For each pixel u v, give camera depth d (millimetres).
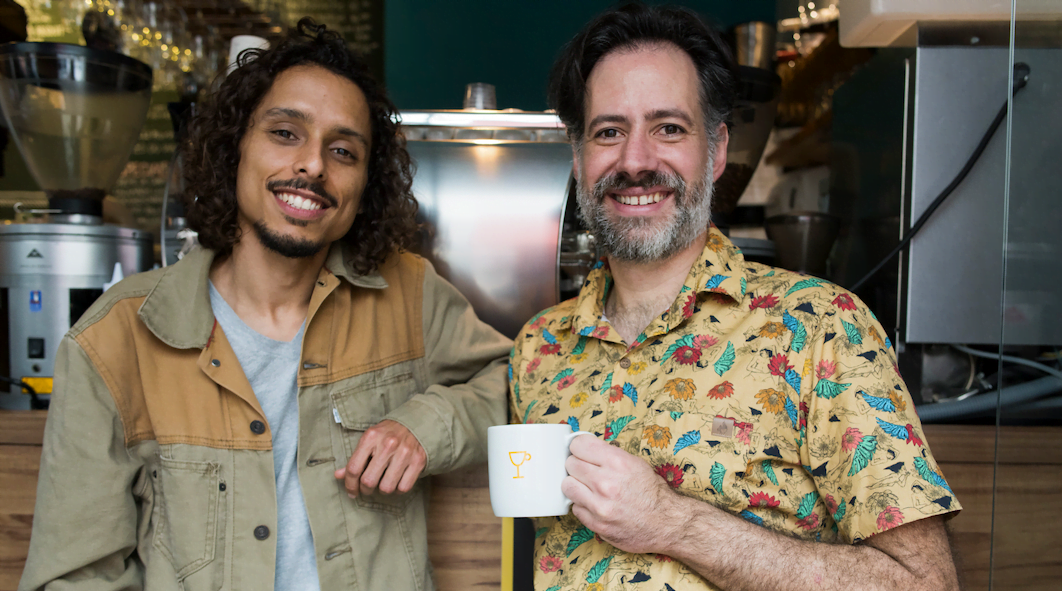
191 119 973
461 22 2668
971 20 1192
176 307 866
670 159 814
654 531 670
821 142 1824
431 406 893
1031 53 782
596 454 691
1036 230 788
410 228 1066
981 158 1213
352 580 869
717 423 743
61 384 817
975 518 1038
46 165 1358
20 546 1029
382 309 995
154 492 862
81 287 1207
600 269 929
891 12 1177
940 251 1233
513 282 1331
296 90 844
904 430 673
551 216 1326
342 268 940
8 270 1188
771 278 811
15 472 1028
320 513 867
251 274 904
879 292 1344
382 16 2740
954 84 1224
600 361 861
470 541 1033
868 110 1465
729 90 881
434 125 1353
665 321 809
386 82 2686
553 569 818
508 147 1351
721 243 867
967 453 1043
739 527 676
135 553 866
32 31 2514
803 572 648
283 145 843
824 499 714
